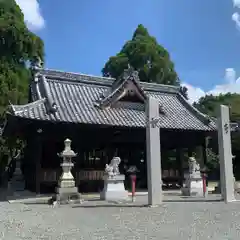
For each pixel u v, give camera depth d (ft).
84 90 80.59
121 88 77.05
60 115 64.34
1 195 68.64
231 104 143.13
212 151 118.93
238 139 117.91
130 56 162.20
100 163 76.79
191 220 33.24
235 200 51.62
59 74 80.12
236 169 122.62
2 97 101.65
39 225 31.68
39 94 72.08
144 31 172.86
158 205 45.93
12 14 117.70
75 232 27.66
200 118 82.94
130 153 85.25
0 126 87.86
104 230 28.25
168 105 88.84
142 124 70.79
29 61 121.49
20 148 105.81
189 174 64.03
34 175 69.10
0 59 110.83
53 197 51.88
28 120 61.31
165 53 166.91
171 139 81.20
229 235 25.66
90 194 66.90
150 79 157.99
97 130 72.84
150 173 46.06
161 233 26.61
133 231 27.58
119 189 56.80
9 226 31.37
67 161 51.98
